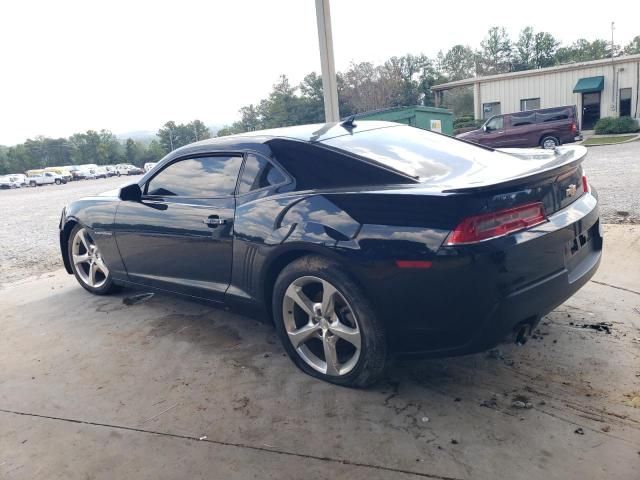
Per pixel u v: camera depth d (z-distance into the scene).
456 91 43.94
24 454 2.65
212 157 3.63
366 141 3.26
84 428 2.83
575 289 2.83
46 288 5.48
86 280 5.04
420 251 2.48
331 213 2.80
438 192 2.47
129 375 3.38
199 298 3.78
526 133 19.75
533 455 2.35
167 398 3.07
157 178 4.03
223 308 3.66
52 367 3.58
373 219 2.64
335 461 2.42
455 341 2.58
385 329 2.75
